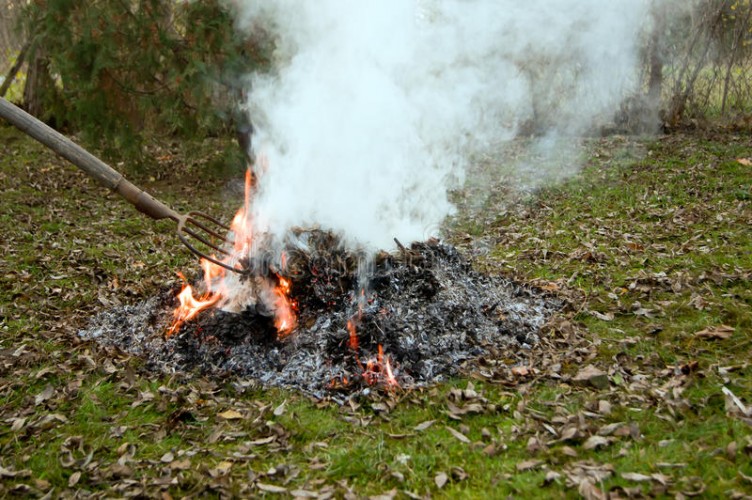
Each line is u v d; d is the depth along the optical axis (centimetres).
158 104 816
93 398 339
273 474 272
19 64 1089
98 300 478
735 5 897
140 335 407
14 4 1095
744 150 837
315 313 377
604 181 789
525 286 468
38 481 275
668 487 246
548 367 350
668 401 303
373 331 356
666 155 866
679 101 971
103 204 791
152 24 762
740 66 938
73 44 778
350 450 284
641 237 580
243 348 368
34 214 736
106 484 274
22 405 338
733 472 250
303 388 340
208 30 756
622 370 343
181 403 333
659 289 451
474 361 358
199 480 271
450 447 284
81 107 809
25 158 977
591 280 482
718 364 338
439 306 387
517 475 262
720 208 640
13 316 454
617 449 275
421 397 324
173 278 533
